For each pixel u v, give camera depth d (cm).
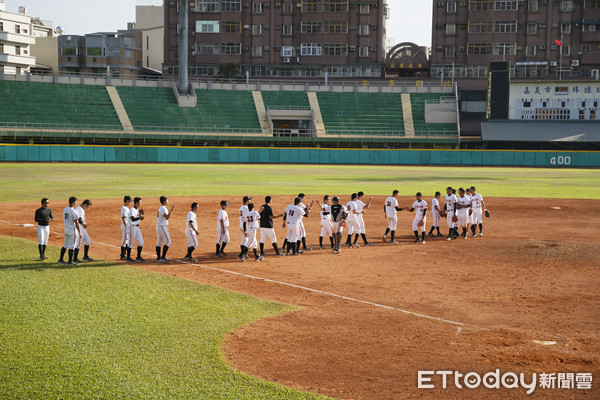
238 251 2131
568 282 1675
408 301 1466
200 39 10300
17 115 7850
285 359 1072
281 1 10300
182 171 5831
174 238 2381
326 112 9025
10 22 10194
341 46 10181
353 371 1023
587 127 8219
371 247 2245
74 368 1009
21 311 1304
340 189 4194
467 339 1187
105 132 7794
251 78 10325
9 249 2014
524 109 8812
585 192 4247
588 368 1042
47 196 3619
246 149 7525
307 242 2352
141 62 11812
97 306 1358
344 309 1388
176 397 913
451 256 2067
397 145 8525
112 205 3272
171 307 1370
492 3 9656
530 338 1195
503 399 921
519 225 2828
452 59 9956
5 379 964
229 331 1213
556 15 9581
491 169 6969
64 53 11150
